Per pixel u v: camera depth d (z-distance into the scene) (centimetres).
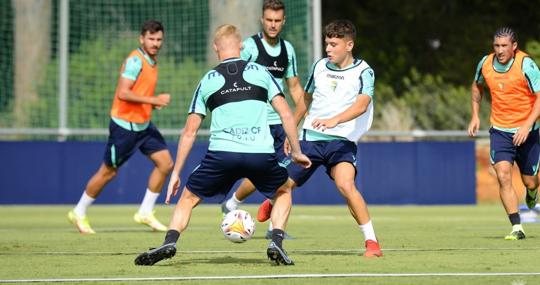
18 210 4675
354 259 2138
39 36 6322
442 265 2011
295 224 3609
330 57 2217
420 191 5000
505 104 2753
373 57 7506
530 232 3047
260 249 2459
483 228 3331
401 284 1714
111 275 1856
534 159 2794
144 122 3128
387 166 4991
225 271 1909
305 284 1716
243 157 1930
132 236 2947
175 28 6325
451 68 7306
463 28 7669
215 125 1950
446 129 5903
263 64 2853
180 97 5794
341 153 2203
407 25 7750
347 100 2217
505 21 7712
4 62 6481
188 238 2847
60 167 4962
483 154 5056
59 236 2947
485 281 1750
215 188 1972
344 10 7825
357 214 2195
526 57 2722
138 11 6366
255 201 5109
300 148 2117
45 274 1884
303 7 5288
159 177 3188
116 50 6025
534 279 1778
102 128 5825
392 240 2734
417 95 6047
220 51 1988
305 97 2330
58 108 5872
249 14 5916
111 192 4991
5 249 2456
